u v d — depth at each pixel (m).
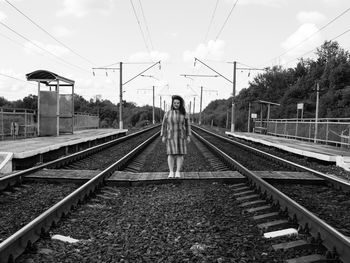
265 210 7.12
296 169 13.36
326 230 5.05
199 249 5.02
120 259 4.68
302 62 87.00
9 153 12.90
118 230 5.92
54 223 6.02
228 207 7.43
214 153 19.50
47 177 10.21
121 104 45.56
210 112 135.50
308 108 63.16
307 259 4.65
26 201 8.02
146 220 6.47
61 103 25.67
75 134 26.80
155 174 10.88
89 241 5.35
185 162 15.71
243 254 4.86
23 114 23.48
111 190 9.23
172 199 8.18
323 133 26.14
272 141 27.52
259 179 8.91
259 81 89.69
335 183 9.92
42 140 19.66
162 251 4.96
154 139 32.84
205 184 10.01
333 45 81.00
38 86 22.80
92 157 17.56
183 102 10.13
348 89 52.41
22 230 4.94
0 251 4.21
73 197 7.25
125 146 24.77
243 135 38.34
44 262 4.57
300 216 6.10
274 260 4.69
